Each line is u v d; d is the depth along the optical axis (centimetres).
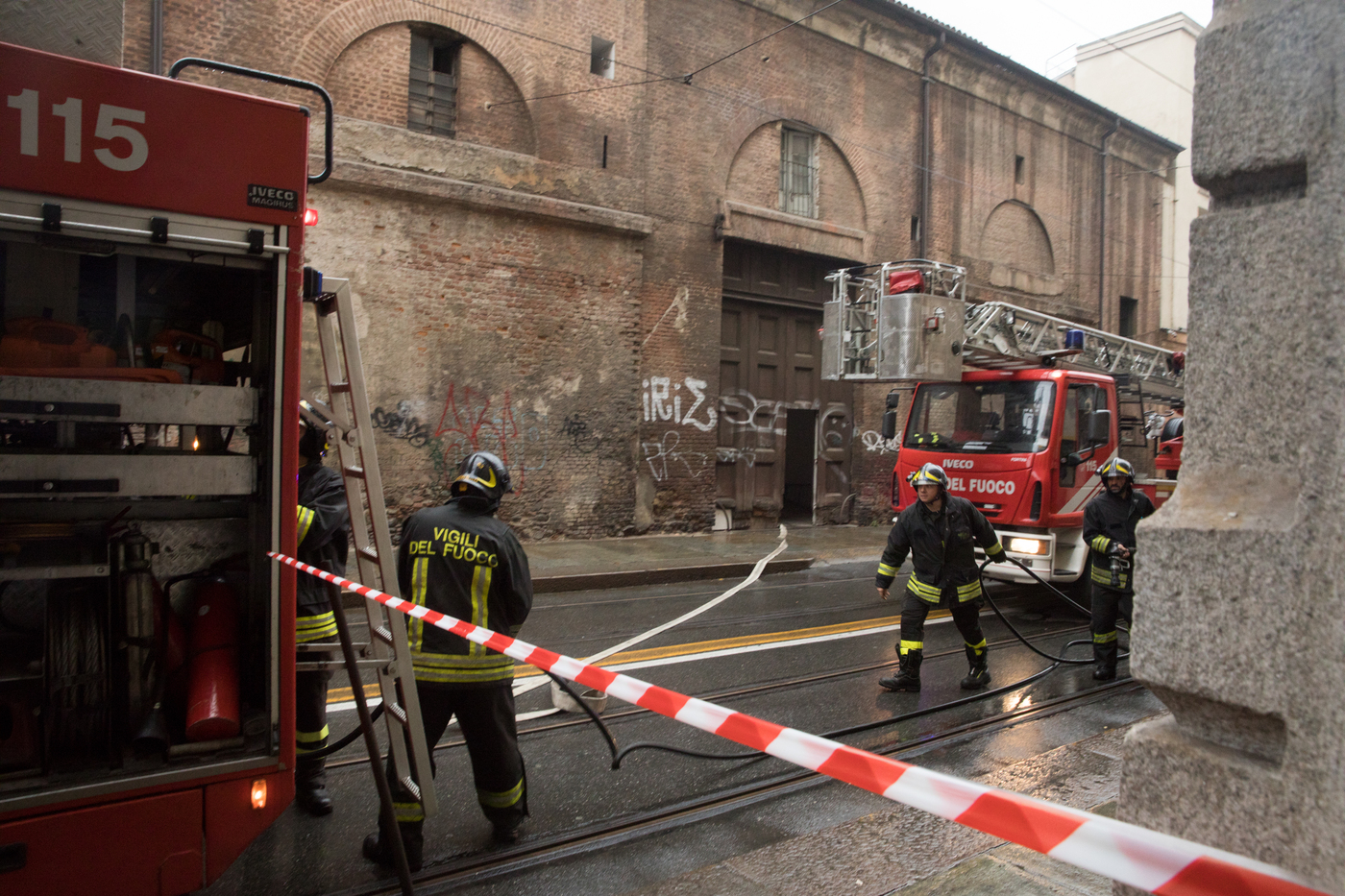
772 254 1576
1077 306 2156
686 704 202
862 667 667
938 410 1014
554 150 1230
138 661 262
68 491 244
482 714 345
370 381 1073
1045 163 2056
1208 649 187
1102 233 2228
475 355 1158
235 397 270
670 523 1384
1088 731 536
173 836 254
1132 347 1245
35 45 290
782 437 1596
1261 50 190
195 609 279
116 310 287
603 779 437
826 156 1614
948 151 1819
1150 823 198
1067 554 916
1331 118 177
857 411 1700
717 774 447
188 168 252
